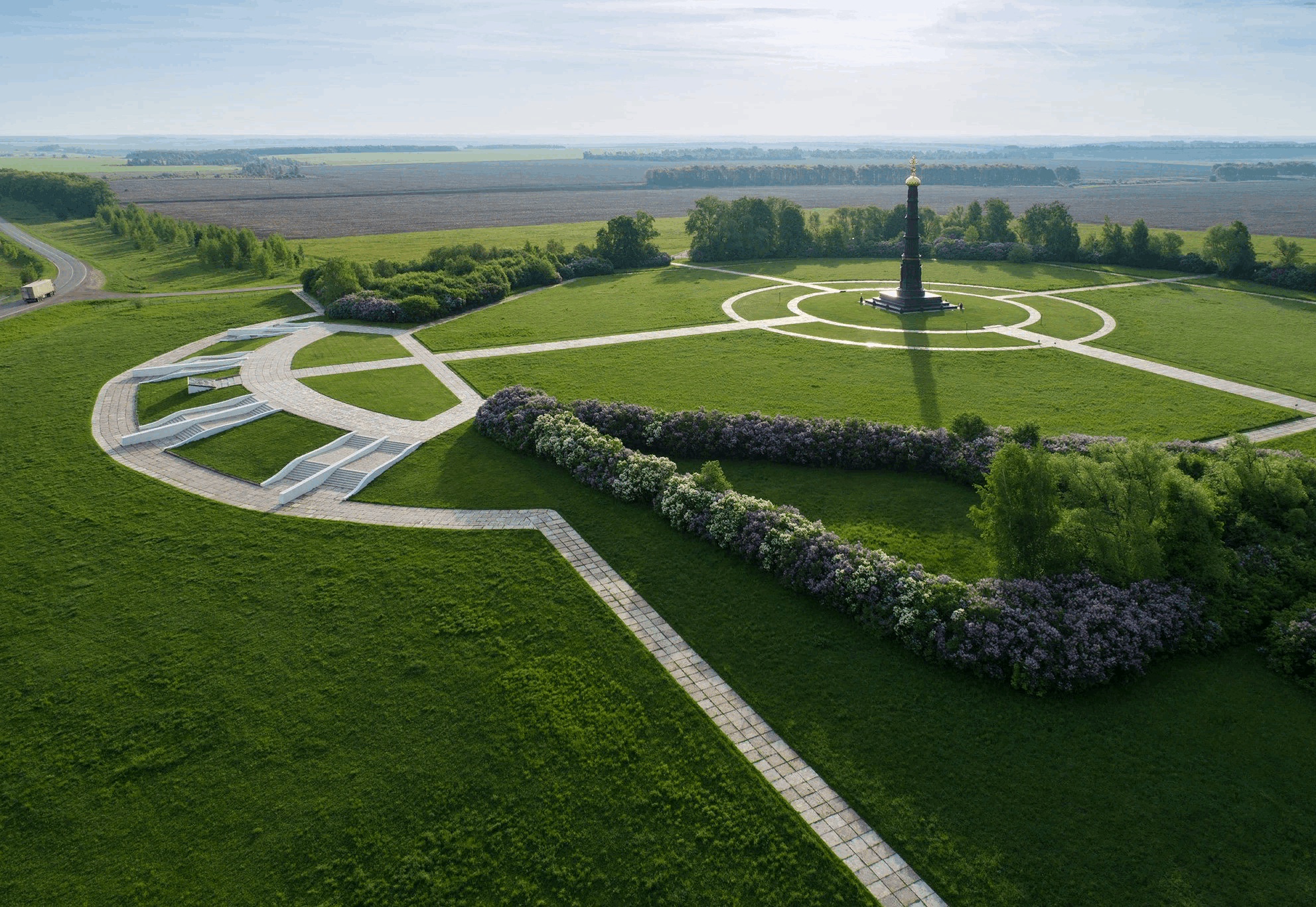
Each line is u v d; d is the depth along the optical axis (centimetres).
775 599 3556
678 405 5938
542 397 5562
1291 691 2912
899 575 3416
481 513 4409
